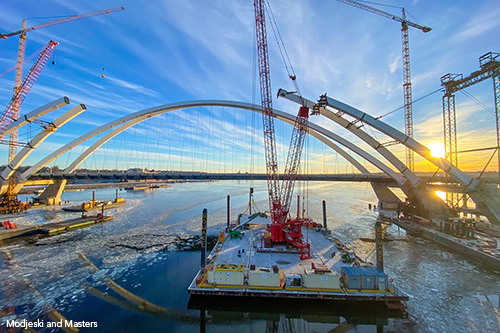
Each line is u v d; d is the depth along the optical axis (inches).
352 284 682.8
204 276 754.8
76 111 2420.0
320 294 656.4
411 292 789.9
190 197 3730.3
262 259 911.7
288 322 654.5
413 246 1272.1
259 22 1358.3
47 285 844.0
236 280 704.4
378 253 779.4
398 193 5036.9
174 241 1374.3
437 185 1769.2
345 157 2755.9
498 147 1462.8
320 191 5398.6
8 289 816.3
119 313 679.7
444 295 768.3
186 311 691.4
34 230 1525.6
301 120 1350.9
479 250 1050.7
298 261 892.0
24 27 2834.6
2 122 2610.7
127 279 896.9
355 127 1980.8
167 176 2925.7
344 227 1713.8
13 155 2896.2
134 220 1956.2
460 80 1784.0
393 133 1737.2
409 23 2576.3
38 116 2267.5
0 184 2383.1
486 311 679.7
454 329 607.2
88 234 1530.5
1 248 1252.5
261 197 3777.1
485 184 1460.4
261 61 1369.3
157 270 981.2
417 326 622.5
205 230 834.8
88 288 824.9
